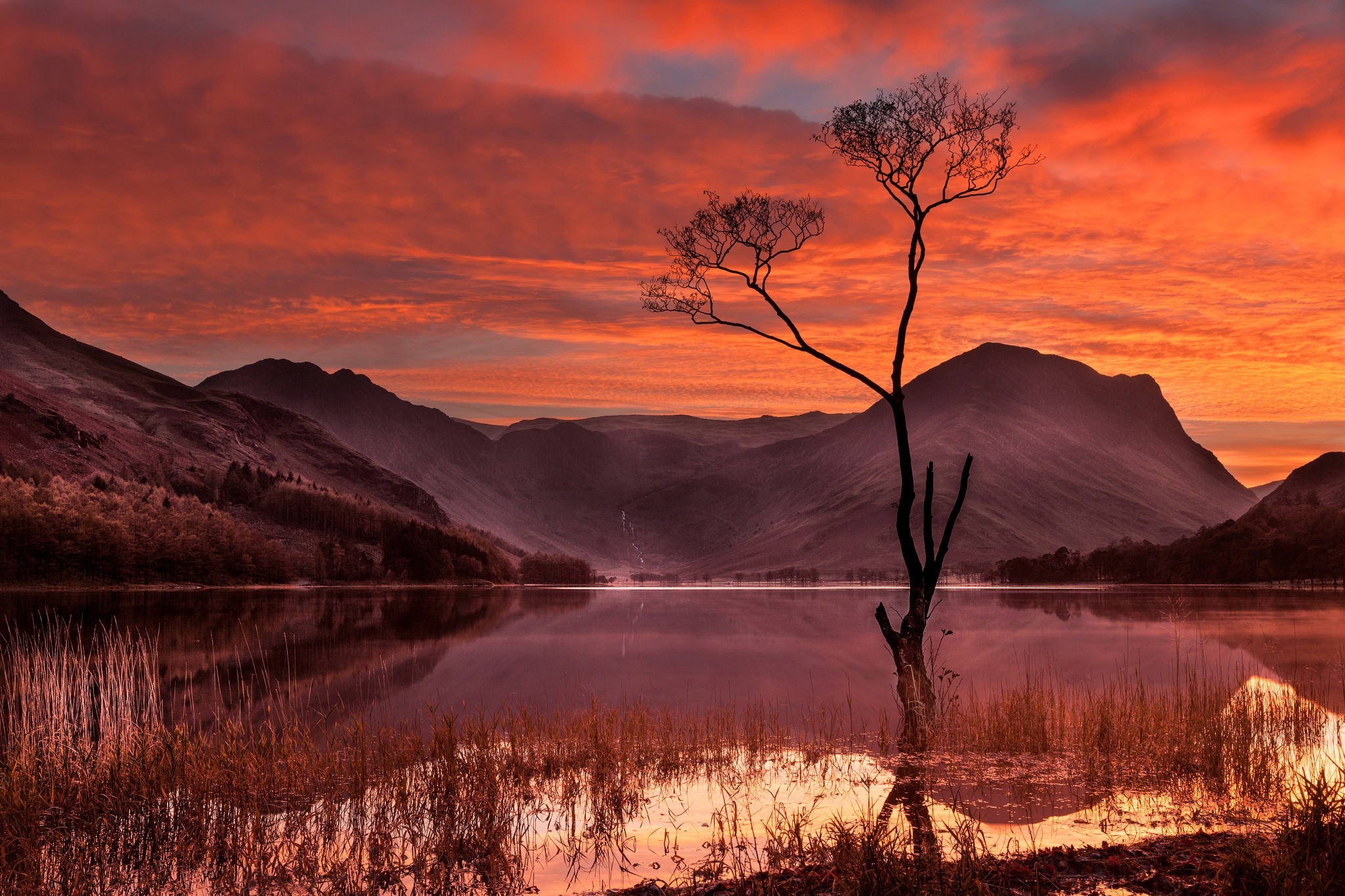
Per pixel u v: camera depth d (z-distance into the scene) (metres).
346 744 18.59
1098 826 12.62
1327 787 11.95
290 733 19.73
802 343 26.08
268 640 55.53
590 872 11.11
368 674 36.75
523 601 138.00
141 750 13.80
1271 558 179.75
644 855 11.80
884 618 22.94
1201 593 139.50
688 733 20.80
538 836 12.74
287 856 11.72
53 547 150.88
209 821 12.34
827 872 10.05
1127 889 9.42
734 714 23.75
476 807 13.11
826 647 51.53
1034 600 122.81
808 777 16.38
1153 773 15.85
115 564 160.12
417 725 22.50
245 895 10.57
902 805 14.12
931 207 25.17
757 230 26.64
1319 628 57.88
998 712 21.17
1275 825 12.01
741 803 14.50
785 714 25.00
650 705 27.33
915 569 23.00
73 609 91.75
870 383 24.47
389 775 14.91
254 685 32.56
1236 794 14.27
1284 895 8.52
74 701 16.45
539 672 37.94
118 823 12.09
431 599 142.75
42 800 12.43
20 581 146.25
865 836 10.48
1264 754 15.46
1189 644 46.19
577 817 13.74
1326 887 8.54
